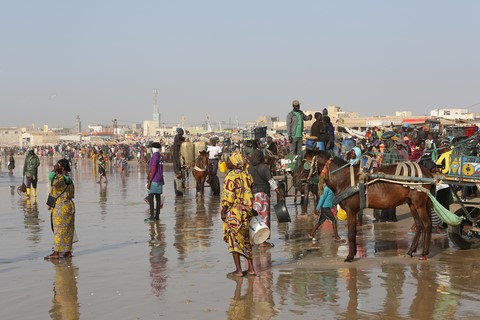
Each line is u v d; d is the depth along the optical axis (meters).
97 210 19.77
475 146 11.66
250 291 8.73
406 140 16.25
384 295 8.35
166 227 15.37
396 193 10.41
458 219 10.46
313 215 16.94
